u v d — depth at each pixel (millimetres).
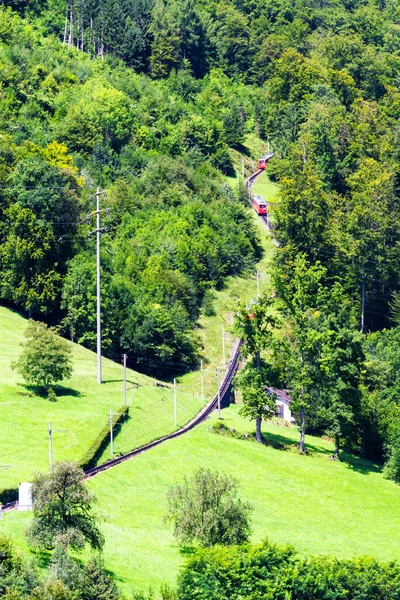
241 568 131250
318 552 159125
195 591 127062
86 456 172750
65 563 119500
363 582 133500
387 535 176125
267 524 169875
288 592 129625
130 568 135000
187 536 145250
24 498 145000
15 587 110938
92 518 133500
